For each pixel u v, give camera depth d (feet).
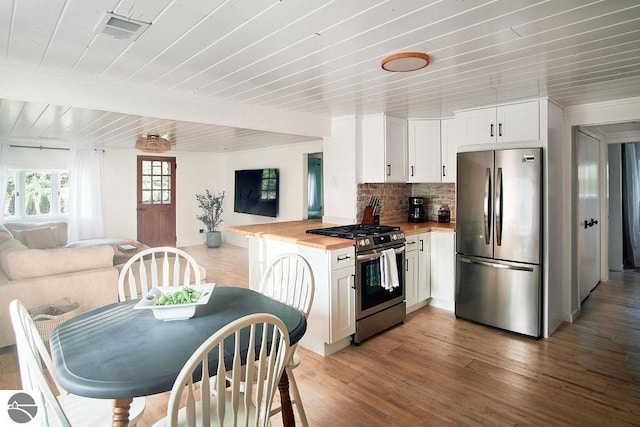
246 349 4.67
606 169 16.72
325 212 14.34
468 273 11.98
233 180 27.37
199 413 4.95
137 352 4.53
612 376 8.59
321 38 6.28
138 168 24.71
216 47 6.66
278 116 12.14
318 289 9.84
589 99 10.92
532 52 6.98
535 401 7.61
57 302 10.03
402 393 7.95
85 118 12.72
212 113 10.50
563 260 12.08
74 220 21.65
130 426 4.81
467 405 7.49
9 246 11.03
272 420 7.13
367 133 13.35
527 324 10.76
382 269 10.79
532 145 10.78
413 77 8.57
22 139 19.52
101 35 6.10
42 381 3.65
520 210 10.77
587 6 5.20
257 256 11.71
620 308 13.37
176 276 8.05
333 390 8.09
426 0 4.99
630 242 20.13
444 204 14.90
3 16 5.41
